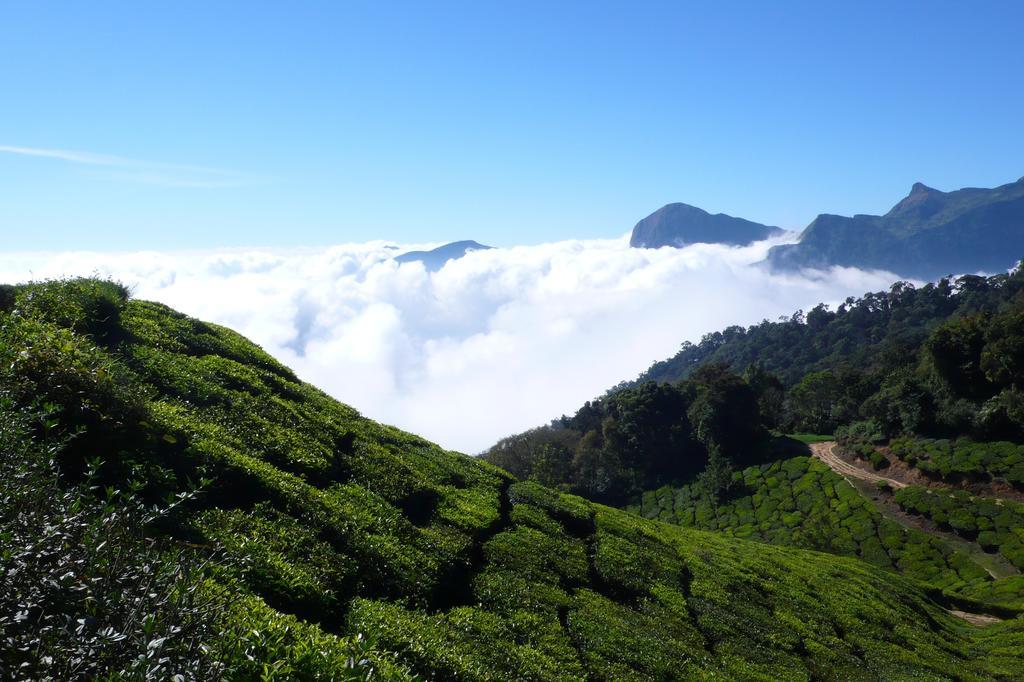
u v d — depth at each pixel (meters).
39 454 8.57
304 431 21.64
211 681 5.97
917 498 76.00
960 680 25.56
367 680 8.61
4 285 20.78
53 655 5.73
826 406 125.25
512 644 15.41
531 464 116.81
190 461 15.39
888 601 35.03
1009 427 81.06
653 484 111.06
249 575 12.19
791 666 21.38
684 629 20.89
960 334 90.38
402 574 16.05
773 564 34.47
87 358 15.62
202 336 25.72
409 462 24.58
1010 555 61.09
